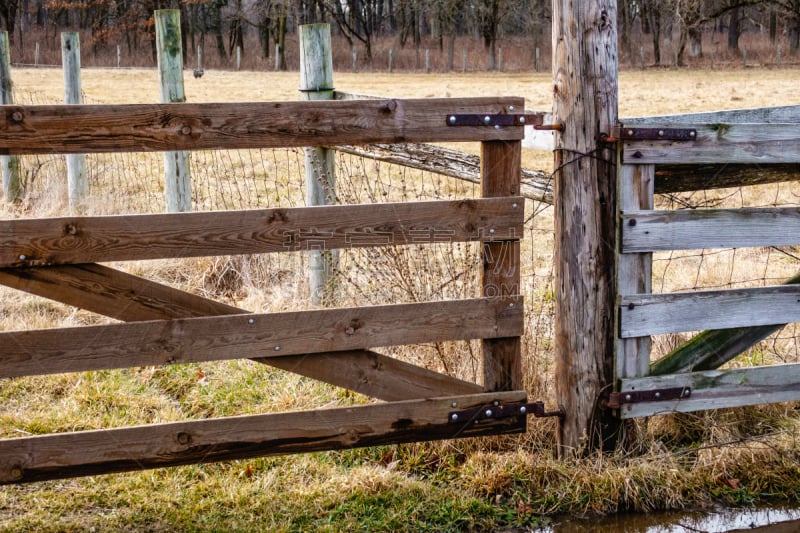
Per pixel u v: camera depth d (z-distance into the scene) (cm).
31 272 327
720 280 691
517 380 386
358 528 352
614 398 393
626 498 378
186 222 334
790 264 743
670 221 386
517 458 394
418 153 541
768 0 5281
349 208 347
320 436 364
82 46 5941
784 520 372
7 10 5788
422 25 7700
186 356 343
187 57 5875
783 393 414
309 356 360
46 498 365
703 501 384
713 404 407
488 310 372
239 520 356
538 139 436
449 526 357
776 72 4397
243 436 356
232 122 336
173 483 380
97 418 436
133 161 1132
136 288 339
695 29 5769
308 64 579
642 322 391
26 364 329
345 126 348
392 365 370
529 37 6494
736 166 424
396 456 407
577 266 389
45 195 842
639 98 2656
